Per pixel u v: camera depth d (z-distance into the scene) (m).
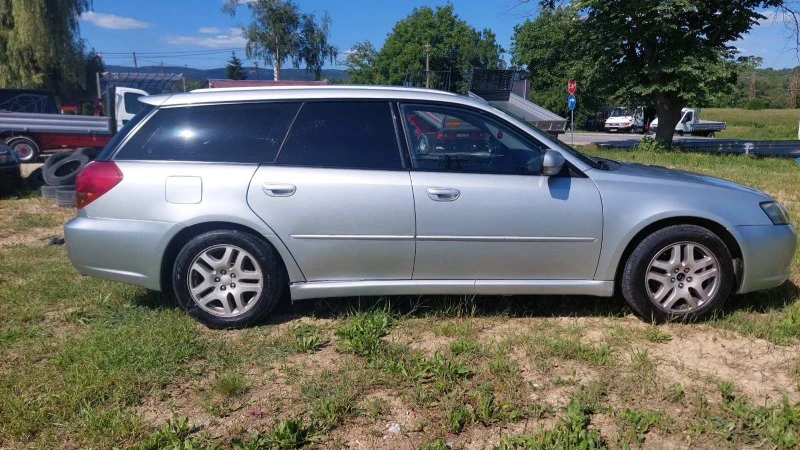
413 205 4.12
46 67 30.50
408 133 4.26
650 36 21.47
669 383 3.45
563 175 4.21
